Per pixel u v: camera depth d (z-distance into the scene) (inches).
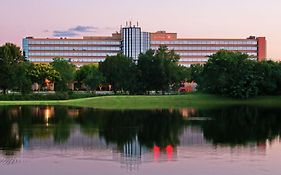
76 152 1707.7
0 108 4298.7
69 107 4443.9
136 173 1352.1
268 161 1503.4
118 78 6505.9
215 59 5565.9
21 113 3641.7
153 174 1339.8
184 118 3152.1
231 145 1866.4
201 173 1342.3
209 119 3093.0
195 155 1627.7
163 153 1676.9
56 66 7701.8
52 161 1529.3
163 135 2209.6
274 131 2369.6
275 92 5565.9
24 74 5748.0
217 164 1460.4
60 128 2534.5
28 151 1732.3
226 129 2471.7
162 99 5103.3
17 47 5871.1
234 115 3449.8
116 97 5123.0
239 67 5477.4
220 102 5187.0
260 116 3371.1
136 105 4783.5
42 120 3021.7
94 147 1829.5
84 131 2383.1
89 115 3425.2
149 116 3341.5
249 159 1541.6
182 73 6845.5
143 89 6451.8
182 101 5083.7
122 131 2381.9
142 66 6446.9
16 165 1469.0
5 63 5605.3
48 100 5452.8
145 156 1614.2
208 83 5546.3
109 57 6801.2
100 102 4972.9
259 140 2015.3
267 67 5526.6
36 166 1450.5
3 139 2073.1
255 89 5349.4
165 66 6397.6
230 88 5374.0
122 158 1578.5
